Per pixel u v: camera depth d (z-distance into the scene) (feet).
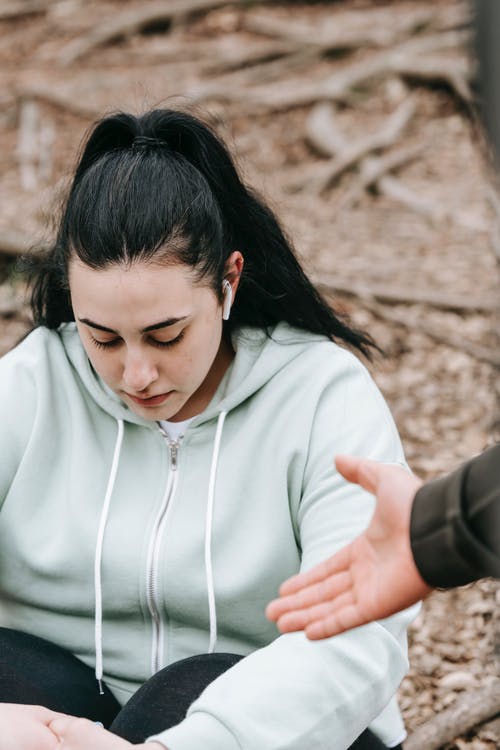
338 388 5.92
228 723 4.83
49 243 6.37
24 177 20.68
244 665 5.11
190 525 5.87
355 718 5.08
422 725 7.86
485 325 14.67
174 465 6.00
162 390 5.35
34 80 25.75
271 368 5.92
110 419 6.15
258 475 5.89
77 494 6.00
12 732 5.11
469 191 19.51
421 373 13.67
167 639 5.99
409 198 19.39
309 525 5.63
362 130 22.90
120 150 5.33
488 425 12.36
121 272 4.98
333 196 20.16
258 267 5.87
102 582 5.93
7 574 6.20
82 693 5.93
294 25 28.19
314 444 5.80
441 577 3.64
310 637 3.93
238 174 5.71
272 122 23.48
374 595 3.80
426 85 24.14
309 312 6.08
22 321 14.52
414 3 29.04
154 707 5.35
